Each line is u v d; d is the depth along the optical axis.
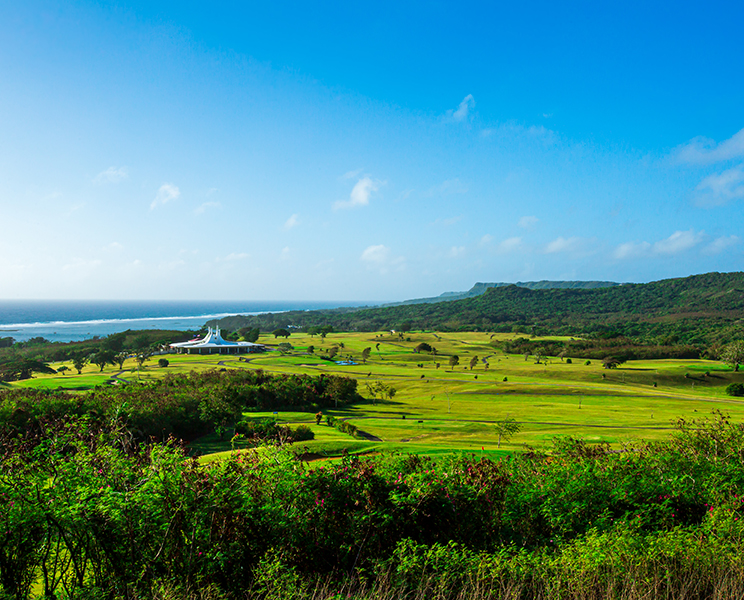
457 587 8.28
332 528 9.20
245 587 8.51
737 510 10.56
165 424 41.94
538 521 10.58
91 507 7.55
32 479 7.88
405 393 96.94
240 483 9.15
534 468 12.59
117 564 7.97
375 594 8.01
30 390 53.25
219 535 8.59
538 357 151.50
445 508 9.40
